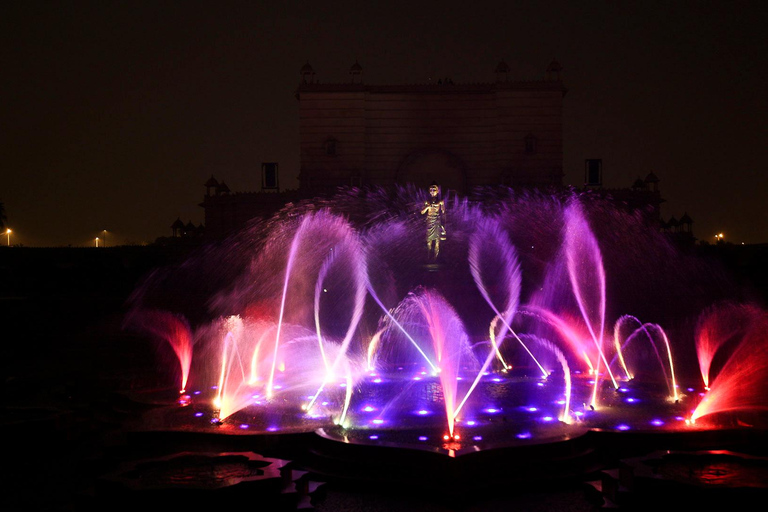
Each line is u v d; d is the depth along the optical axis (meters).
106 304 36.19
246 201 47.78
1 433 11.41
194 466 9.19
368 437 10.64
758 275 36.91
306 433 10.80
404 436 10.87
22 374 18.61
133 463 9.13
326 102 49.84
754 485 7.91
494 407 13.23
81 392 15.75
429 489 9.02
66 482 10.14
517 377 17.08
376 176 50.03
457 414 12.58
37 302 35.19
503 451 9.44
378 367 19.31
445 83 50.72
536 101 49.34
